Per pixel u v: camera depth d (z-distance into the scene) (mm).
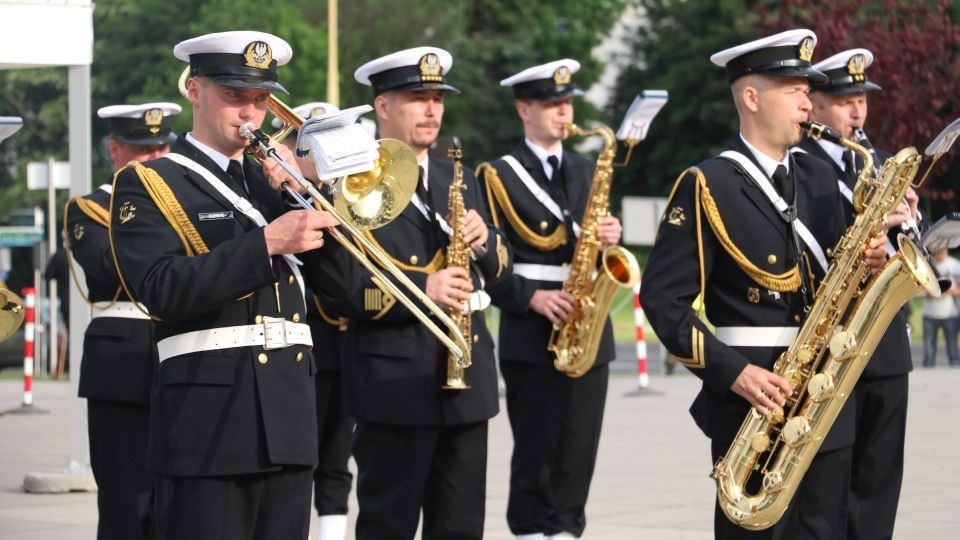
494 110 71375
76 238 10898
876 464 10930
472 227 10562
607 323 12555
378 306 10094
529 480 12445
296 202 8148
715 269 9070
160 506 7938
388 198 8750
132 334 11039
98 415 11125
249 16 64750
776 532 9070
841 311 9031
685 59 63344
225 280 7496
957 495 13844
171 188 7918
